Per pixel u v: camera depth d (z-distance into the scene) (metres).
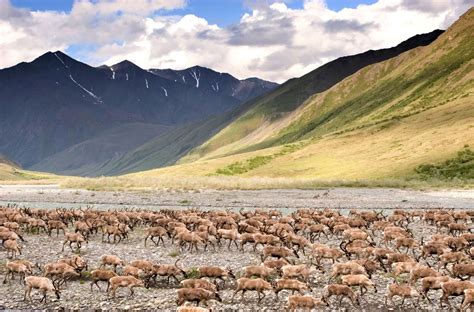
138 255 34.16
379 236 42.53
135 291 26.22
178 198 77.12
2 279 28.20
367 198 75.62
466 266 27.42
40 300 24.64
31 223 43.25
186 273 28.72
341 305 24.52
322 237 41.94
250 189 90.69
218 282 28.06
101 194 83.62
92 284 26.20
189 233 35.88
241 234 37.28
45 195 82.69
